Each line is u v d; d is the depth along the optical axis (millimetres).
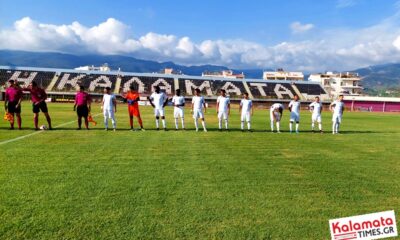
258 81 82000
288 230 4973
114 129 16906
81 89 16656
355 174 8500
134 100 17016
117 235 4652
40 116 25297
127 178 7477
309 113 50688
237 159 10039
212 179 7602
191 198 6230
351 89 102375
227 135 16078
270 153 11273
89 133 15328
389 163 10078
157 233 4750
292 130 20359
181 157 10086
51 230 4746
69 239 4508
